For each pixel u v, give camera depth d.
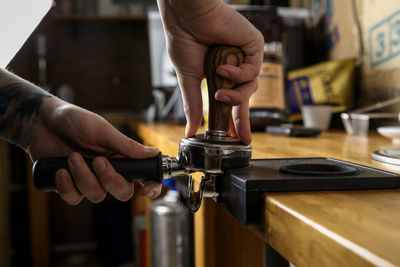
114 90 2.91
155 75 2.84
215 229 0.76
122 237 2.43
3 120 0.61
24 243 2.32
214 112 0.50
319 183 0.40
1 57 1.45
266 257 0.68
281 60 1.20
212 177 0.48
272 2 1.63
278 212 0.34
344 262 0.24
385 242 0.24
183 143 0.50
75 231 2.69
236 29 0.49
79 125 0.55
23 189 2.21
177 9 0.48
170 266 1.51
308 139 0.96
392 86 1.15
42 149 0.62
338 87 1.29
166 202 1.58
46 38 2.81
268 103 1.18
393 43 1.14
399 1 1.10
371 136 1.01
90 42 2.87
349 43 1.38
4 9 1.41
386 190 0.40
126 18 2.73
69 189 0.48
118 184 0.48
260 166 0.49
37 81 2.71
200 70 0.54
